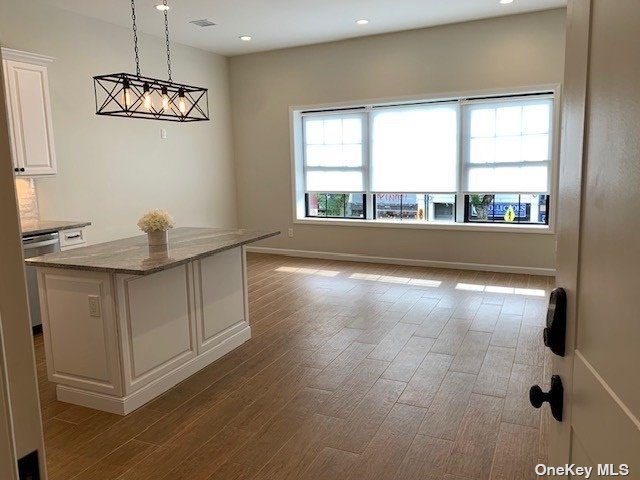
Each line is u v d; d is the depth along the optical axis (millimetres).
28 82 4340
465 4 5227
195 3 4934
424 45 6145
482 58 5879
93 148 5395
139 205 6016
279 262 7039
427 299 5125
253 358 3744
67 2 4789
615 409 716
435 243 6504
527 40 5645
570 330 952
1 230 546
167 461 2494
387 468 2395
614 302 724
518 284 5609
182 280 3379
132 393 3006
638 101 640
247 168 7562
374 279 5984
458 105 6168
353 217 7117
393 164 6668
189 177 6762
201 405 3055
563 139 1014
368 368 3518
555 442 1082
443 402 3012
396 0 5023
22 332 574
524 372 3395
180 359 3383
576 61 915
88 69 5285
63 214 5117
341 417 2871
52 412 2994
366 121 6738
